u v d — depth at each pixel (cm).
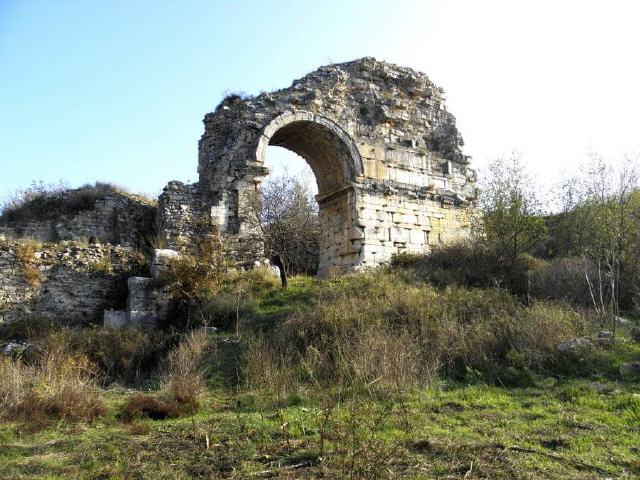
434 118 2748
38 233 2664
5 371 1094
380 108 2552
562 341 1227
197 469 705
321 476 663
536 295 1702
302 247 3338
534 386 1102
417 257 2327
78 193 2923
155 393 1162
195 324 1738
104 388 1311
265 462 723
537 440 799
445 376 1182
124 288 2030
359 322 1386
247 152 2280
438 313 1449
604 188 2242
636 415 898
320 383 1132
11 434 869
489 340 1273
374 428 775
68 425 937
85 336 1605
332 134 2428
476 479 652
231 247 2155
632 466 697
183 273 1897
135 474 695
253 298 1853
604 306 1486
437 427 856
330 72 2516
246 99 2423
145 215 2792
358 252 2373
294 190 3641
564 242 2267
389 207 2473
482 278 1928
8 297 1853
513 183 2173
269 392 1088
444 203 2631
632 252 1798
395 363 1114
